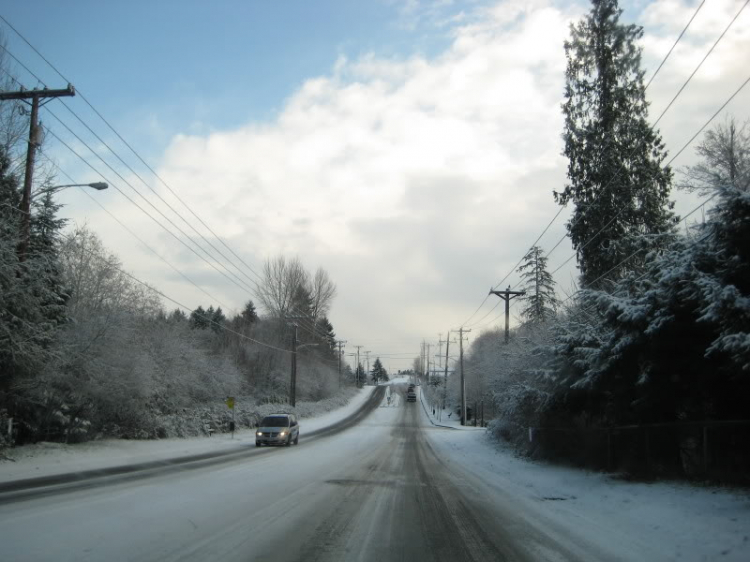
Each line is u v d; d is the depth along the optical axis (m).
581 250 27.45
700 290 11.38
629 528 9.70
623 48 27.34
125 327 28.17
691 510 10.36
